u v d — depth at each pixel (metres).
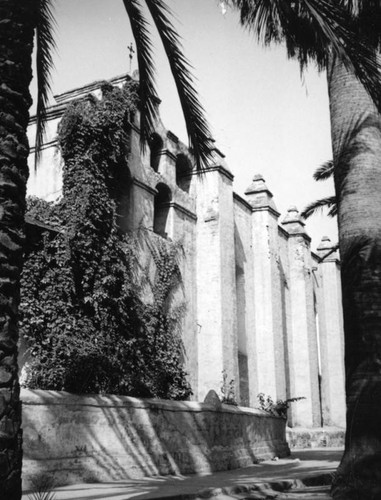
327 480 11.59
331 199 20.31
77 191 15.23
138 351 15.45
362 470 8.44
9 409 4.18
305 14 7.81
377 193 9.73
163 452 11.66
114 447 10.53
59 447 9.47
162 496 7.80
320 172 20.39
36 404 9.24
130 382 13.78
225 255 21.88
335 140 10.24
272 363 24.39
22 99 4.73
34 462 8.98
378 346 8.97
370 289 9.23
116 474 10.41
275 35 9.38
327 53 8.28
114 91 17.11
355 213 9.65
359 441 8.63
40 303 13.65
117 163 17.31
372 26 10.10
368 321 9.09
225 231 22.19
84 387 12.50
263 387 24.30
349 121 10.05
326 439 26.80
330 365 32.56
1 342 4.25
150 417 11.51
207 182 22.34
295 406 27.38
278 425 18.05
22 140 4.68
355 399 8.87
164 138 20.50
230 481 10.40
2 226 4.42
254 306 25.28
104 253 15.22
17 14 4.79
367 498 8.20
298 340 28.30
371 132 9.97
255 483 9.86
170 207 20.36
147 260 17.86
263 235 26.02
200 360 20.73
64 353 12.89
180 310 19.67
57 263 14.15
